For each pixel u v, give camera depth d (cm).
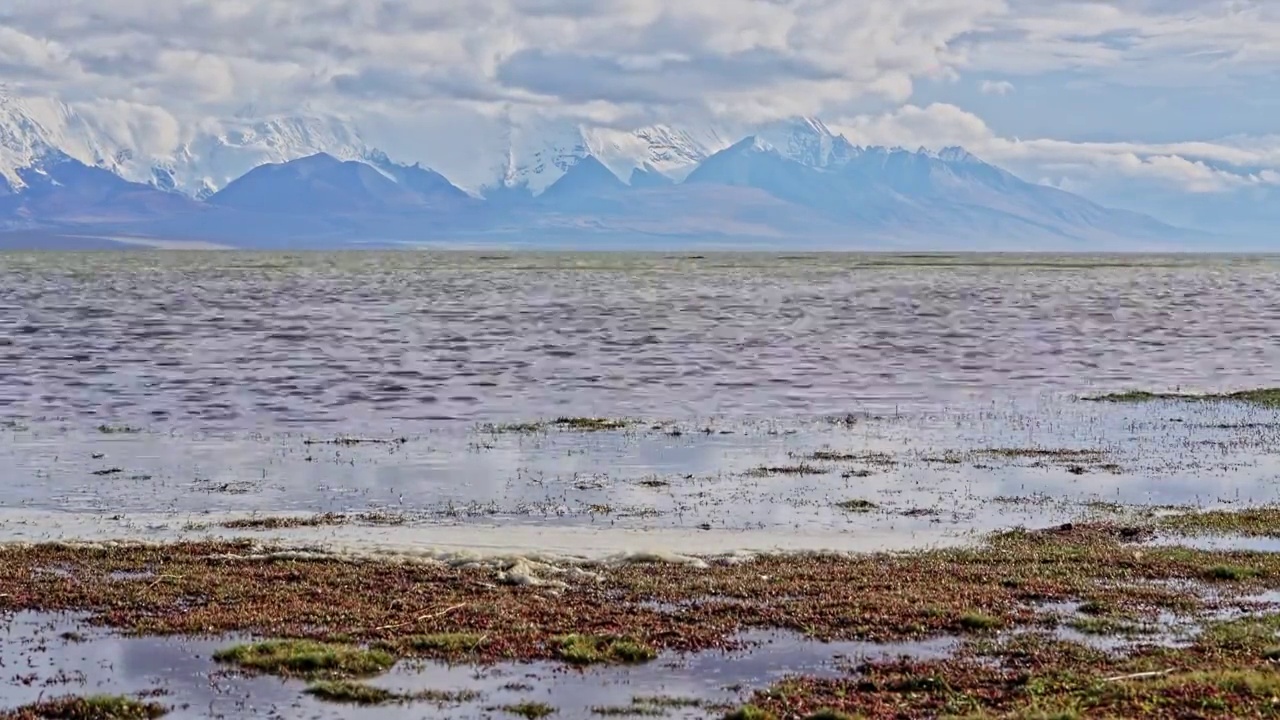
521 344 12412
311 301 19712
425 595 3434
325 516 4697
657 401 8250
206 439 6606
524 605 3334
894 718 2528
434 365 10412
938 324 15475
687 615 3250
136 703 2609
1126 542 4172
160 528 4466
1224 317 16938
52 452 6172
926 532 4409
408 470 5703
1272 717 2444
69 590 3450
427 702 2656
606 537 4322
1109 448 6284
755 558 3941
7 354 10969
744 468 5753
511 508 4856
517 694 2705
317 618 3206
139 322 14950
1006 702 2598
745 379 9525
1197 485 5309
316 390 8738
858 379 9531
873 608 3288
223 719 2566
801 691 2691
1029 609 3303
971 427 7069
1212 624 3145
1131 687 2616
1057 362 10869
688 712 2609
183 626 3139
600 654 2927
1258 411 7638
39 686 2744
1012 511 4794
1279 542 4169
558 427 7044
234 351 11494
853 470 5691
